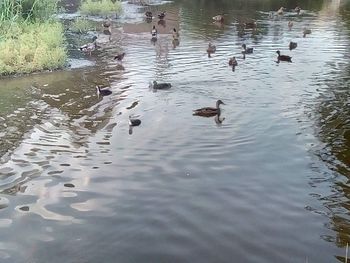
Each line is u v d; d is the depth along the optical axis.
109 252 10.41
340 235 11.02
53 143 16.39
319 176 13.89
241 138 16.59
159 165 14.63
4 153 15.60
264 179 13.71
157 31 37.16
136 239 10.86
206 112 18.70
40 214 11.94
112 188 13.23
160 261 10.07
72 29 37.00
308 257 10.20
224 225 11.39
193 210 12.07
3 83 23.75
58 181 13.66
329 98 20.72
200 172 14.15
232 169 14.34
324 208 12.18
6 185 13.41
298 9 45.62
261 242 10.73
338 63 26.61
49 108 20.05
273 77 23.86
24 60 25.73
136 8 48.72
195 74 24.58
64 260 10.15
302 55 28.55
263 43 32.12
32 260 10.15
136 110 19.52
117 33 36.41
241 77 23.91
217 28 37.88
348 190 13.10
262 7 49.69
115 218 11.73
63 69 26.31
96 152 15.62
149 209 12.13
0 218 11.74
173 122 18.14
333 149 15.73
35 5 32.59
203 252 10.37
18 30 28.47
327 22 40.16
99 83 23.50
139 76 24.50
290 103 20.09
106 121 18.44
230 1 54.22
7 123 18.31
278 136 16.75
